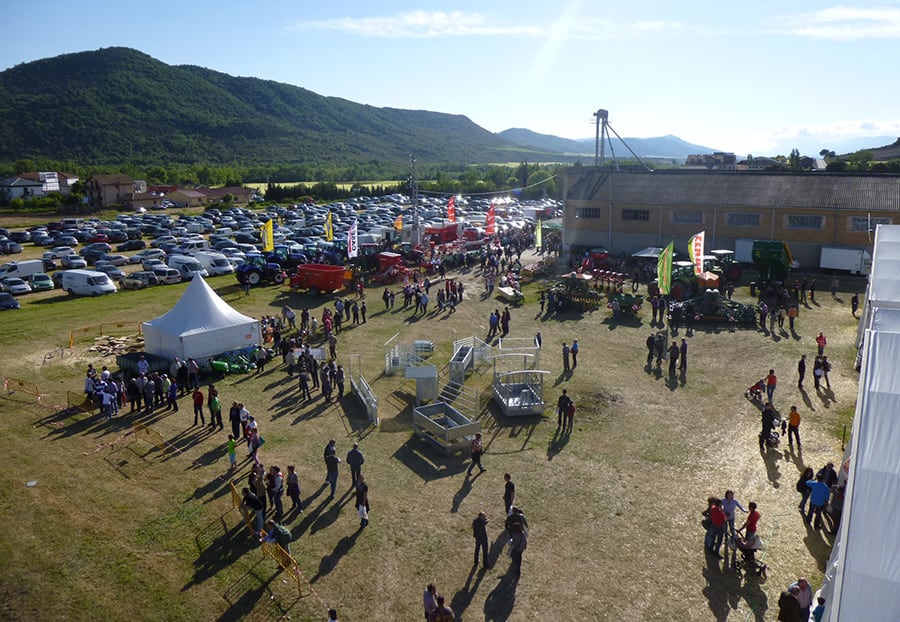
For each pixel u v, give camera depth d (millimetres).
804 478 18250
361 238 68875
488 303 44250
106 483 20344
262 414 25781
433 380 26328
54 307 44188
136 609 14719
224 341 31484
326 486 20125
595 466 21312
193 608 14766
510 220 85938
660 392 27719
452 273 55000
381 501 19234
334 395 27766
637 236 58938
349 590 15367
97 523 18109
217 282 52188
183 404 27047
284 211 113000
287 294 47094
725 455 21969
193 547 17047
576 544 17094
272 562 16422
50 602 14938
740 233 54688
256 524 17719
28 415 25781
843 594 10547
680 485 20078
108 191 130625
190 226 86312
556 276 52938
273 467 18469
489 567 16172
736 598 15008
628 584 15523
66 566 16219
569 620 14336
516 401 26125
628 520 18188
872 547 10852
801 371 27641
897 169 120000
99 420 25312
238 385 29156
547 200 125188
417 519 18281
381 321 39938
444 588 15422
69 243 74062
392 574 15938
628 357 32469
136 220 92000
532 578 15750
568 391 27922
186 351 30094
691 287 43469
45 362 32188
